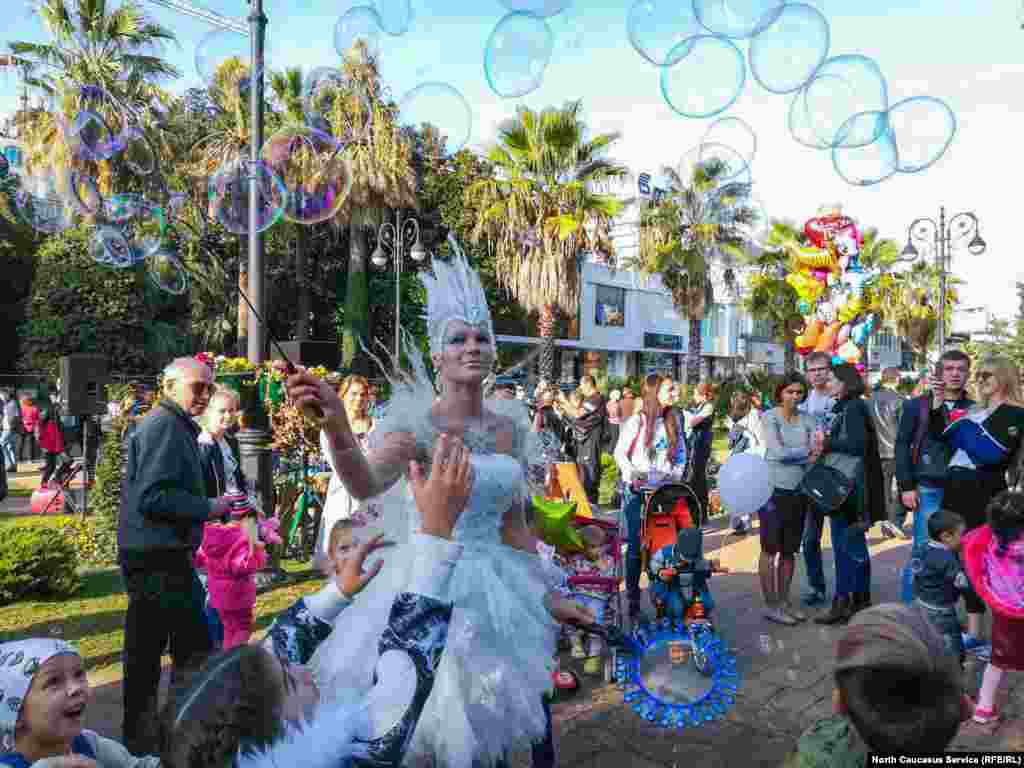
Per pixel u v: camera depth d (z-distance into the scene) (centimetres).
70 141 703
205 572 309
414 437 186
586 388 793
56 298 1647
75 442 1024
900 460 398
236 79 671
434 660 127
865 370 1290
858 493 415
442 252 2017
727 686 326
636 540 436
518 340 2320
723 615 440
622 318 2903
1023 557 285
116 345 1670
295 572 528
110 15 1470
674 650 341
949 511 343
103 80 1373
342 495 377
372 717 123
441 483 142
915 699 111
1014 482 358
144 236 894
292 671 147
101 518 612
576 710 312
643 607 457
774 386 448
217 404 321
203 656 128
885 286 2491
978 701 295
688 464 452
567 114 1596
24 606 462
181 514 235
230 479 320
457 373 194
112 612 450
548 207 1628
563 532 288
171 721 111
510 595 188
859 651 115
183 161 1480
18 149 1352
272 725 114
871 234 2544
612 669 341
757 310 2295
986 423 363
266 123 1455
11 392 1273
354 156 1597
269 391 546
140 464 238
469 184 2030
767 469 383
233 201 541
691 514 402
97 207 884
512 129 1634
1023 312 2120
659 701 311
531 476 216
